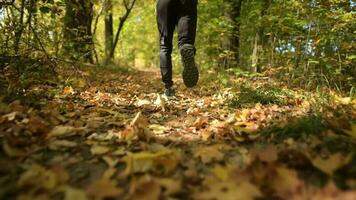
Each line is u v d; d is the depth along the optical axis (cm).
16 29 458
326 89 509
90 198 159
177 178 184
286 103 416
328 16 563
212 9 1026
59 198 163
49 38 625
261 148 226
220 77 712
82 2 776
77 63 806
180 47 417
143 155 206
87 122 300
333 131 247
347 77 552
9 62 440
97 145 239
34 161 205
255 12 789
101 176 192
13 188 162
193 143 257
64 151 229
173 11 433
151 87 691
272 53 731
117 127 300
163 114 379
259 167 185
